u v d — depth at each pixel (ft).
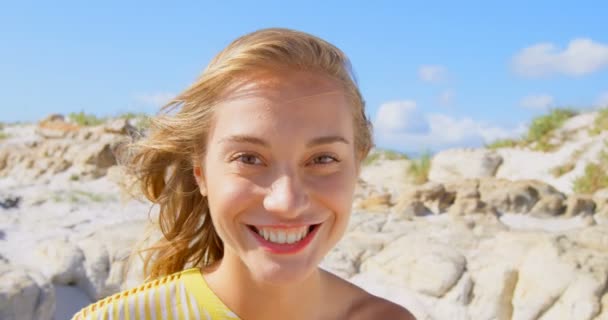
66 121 19.34
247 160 1.76
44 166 14.39
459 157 17.01
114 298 2.04
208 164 1.89
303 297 2.05
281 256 1.77
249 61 1.76
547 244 7.22
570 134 17.08
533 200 9.77
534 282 6.82
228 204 1.77
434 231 8.52
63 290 7.32
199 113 1.91
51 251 7.73
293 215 1.72
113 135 15.17
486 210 9.49
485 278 7.07
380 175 17.65
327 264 7.47
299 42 1.80
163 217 2.47
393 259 7.50
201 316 1.98
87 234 8.33
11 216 10.09
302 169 1.77
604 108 17.34
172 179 2.36
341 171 1.83
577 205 9.59
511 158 17.02
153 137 2.23
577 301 6.37
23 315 6.17
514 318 6.72
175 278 2.10
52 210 10.69
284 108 1.73
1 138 17.65
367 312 2.27
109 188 12.78
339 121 1.80
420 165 17.33
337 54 1.88
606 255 6.97
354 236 8.17
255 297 1.98
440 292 6.99
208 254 2.53
